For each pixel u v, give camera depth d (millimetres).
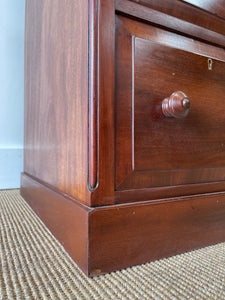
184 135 543
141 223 463
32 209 836
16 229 649
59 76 594
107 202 443
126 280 408
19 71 1207
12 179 1188
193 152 560
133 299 358
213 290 386
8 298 355
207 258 498
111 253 430
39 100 794
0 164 1163
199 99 572
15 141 1208
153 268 450
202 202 553
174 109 475
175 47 533
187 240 527
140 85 482
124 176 462
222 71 619
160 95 509
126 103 466
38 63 810
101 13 434
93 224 415
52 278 411
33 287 384
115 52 454
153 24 506
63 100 565
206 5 580
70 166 521
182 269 449
